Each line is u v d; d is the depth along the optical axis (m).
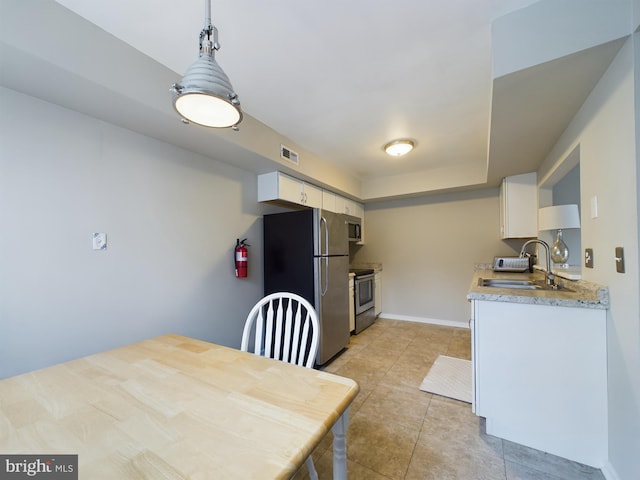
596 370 1.40
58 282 1.55
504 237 3.31
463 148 3.08
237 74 1.75
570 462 1.44
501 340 1.61
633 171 1.11
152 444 0.64
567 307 1.46
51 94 1.45
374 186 4.34
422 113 2.28
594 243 1.48
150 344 1.34
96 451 0.62
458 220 4.16
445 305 4.25
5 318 1.37
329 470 1.44
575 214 2.00
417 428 1.75
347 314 3.19
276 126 2.51
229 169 2.68
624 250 1.19
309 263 2.75
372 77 1.79
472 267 4.07
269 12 1.28
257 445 0.63
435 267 4.32
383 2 1.24
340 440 0.90
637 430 1.11
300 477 1.39
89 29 1.33
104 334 1.74
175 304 2.18
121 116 1.70
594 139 1.46
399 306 4.59
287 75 1.76
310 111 2.23
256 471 0.56
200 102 0.96
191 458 0.60
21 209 1.42
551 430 1.50
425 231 4.40
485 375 1.65
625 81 1.14
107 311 1.76
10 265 1.39
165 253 2.11
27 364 1.43
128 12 1.27
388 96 2.02
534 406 1.54
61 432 0.69
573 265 2.69
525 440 1.56
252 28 1.37
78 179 1.64
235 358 1.16
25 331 1.43
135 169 1.93
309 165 3.12
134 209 1.92
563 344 1.47
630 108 1.11
